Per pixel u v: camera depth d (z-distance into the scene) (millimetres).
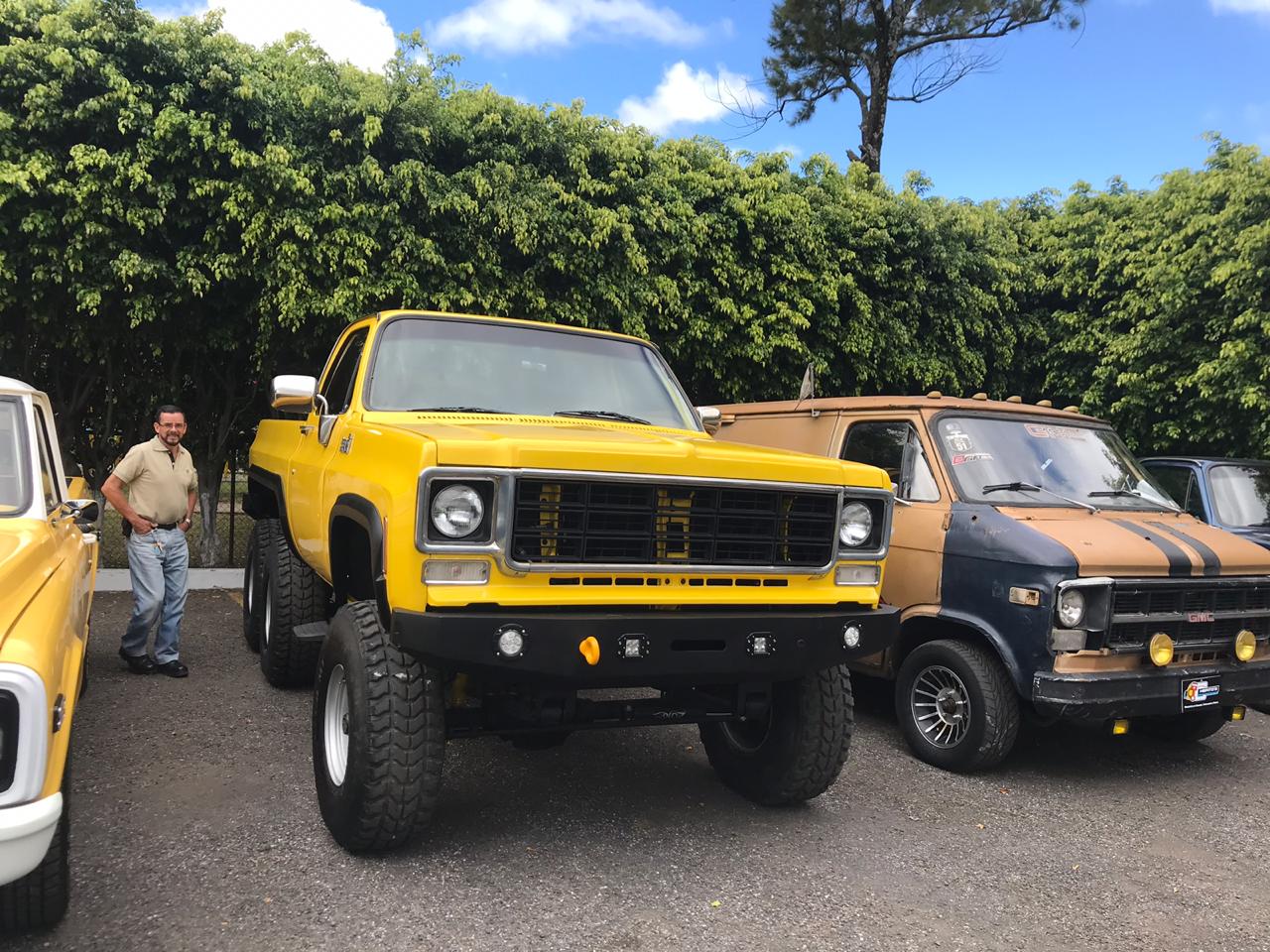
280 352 9773
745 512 3762
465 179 9055
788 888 3686
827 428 6680
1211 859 4242
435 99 9172
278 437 6508
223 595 9781
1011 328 12859
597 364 5133
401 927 3201
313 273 8438
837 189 11922
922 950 3262
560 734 4348
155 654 6695
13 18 7977
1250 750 6105
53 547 3557
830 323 10930
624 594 3541
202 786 4414
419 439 3352
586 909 3408
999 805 4793
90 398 10406
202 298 8805
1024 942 3369
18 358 9406
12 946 2955
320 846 3811
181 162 8109
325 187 8453
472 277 8992
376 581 3500
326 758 3840
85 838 3781
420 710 3525
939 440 5859
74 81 7852
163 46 8031
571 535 3441
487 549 3299
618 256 9555
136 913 3199
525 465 3328
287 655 5980
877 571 4137
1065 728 6410
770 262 10711
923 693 5523
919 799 4812
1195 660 5207
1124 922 3568
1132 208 12656
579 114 9992
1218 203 11336
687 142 11148
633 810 4434
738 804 4590
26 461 3855
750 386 11000
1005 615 5074
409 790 3496
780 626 3730
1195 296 11047
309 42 9328
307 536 5191
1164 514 5953
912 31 18891
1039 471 5922
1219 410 11062
